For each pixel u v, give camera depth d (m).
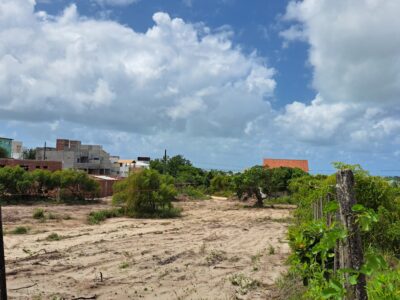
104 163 83.56
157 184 29.75
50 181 38.53
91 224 23.66
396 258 8.58
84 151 81.88
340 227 3.96
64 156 78.50
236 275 10.44
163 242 16.42
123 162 101.88
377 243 9.26
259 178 38.50
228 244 16.05
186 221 25.89
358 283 3.77
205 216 29.61
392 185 10.95
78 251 14.20
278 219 26.78
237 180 38.97
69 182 38.66
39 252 14.04
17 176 36.91
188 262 12.35
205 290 9.25
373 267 3.53
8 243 15.98
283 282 9.20
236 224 23.98
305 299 6.85
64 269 11.34
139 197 28.80
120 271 11.13
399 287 4.53
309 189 12.97
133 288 9.44
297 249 6.44
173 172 70.81
